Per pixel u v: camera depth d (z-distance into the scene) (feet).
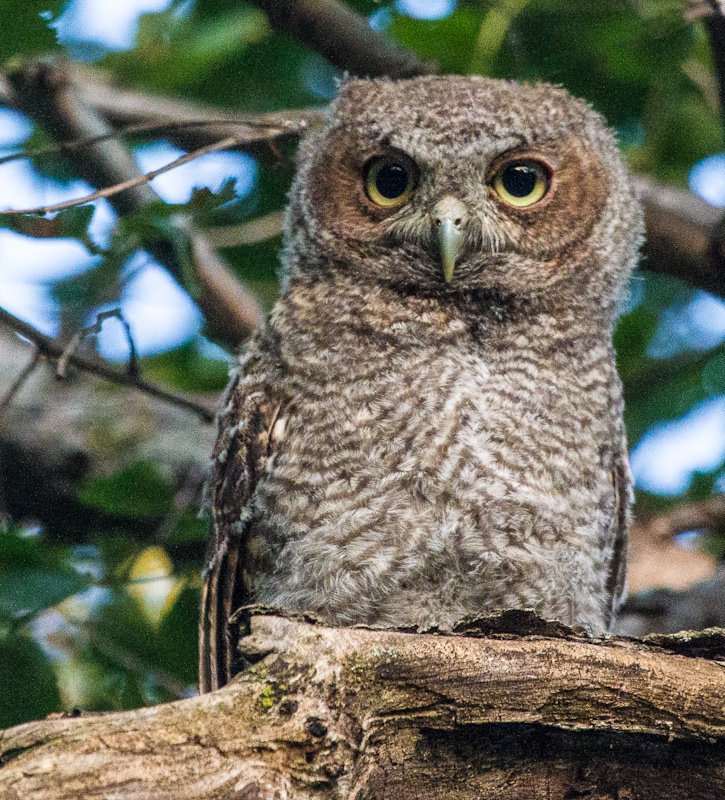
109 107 39.24
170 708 18.47
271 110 40.96
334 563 28.81
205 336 38.99
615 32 34.50
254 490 30.40
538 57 35.99
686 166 43.29
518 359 30.25
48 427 40.47
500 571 28.78
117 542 33.63
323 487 29.04
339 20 36.04
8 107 40.27
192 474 39.96
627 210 33.37
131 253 31.24
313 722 18.95
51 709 30.30
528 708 20.17
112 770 17.53
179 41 39.81
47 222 29.17
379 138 31.83
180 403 33.76
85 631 32.76
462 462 28.63
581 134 32.63
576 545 29.50
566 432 29.66
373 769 19.75
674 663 20.71
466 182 31.22
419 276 31.04
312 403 29.73
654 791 20.57
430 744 20.11
